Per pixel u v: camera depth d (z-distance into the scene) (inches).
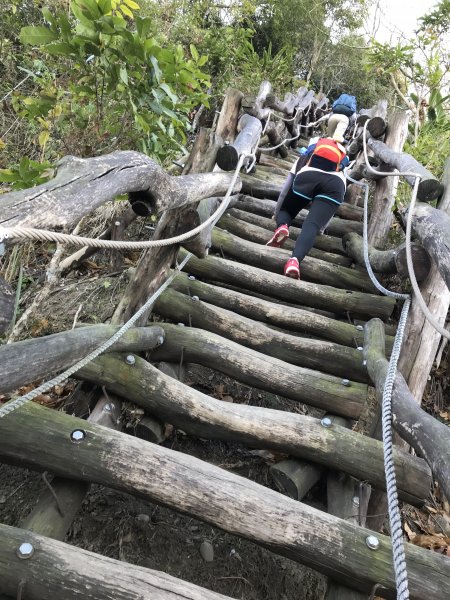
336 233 171.3
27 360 63.3
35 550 50.9
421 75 265.1
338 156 123.4
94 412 78.6
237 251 144.9
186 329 99.2
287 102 285.6
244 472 90.4
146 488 61.8
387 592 58.0
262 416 80.8
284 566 74.7
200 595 50.3
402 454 79.0
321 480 84.1
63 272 141.2
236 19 333.1
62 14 93.7
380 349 102.6
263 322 120.3
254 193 190.4
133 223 166.4
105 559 51.9
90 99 121.3
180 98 133.9
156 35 154.7
